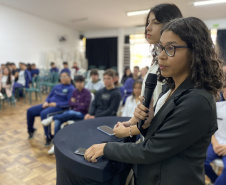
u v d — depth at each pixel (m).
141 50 8.14
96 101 2.36
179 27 0.51
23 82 5.28
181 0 4.77
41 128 2.98
